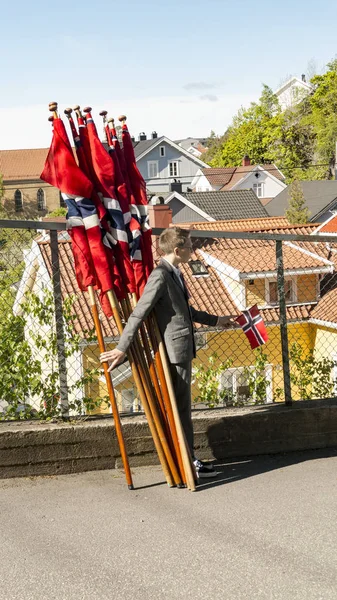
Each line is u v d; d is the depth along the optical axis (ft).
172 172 289.53
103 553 14.16
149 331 17.83
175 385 17.95
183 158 289.74
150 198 115.03
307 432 20.77
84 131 17.87
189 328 17.87
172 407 17.65
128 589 12.78
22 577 13.20
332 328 62.49
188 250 17.85
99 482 18.17
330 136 261.24
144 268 18.45
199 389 22.33
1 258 20.49
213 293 69.10
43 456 18.52
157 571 13.43
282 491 17.54
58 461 18.63
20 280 20.63
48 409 19.83
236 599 12.45
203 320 19.15
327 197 191.21
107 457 19.02
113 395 17.69
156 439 17.75
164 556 14.02
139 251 18.25
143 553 14.15
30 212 367.86
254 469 19.26
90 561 13.82
